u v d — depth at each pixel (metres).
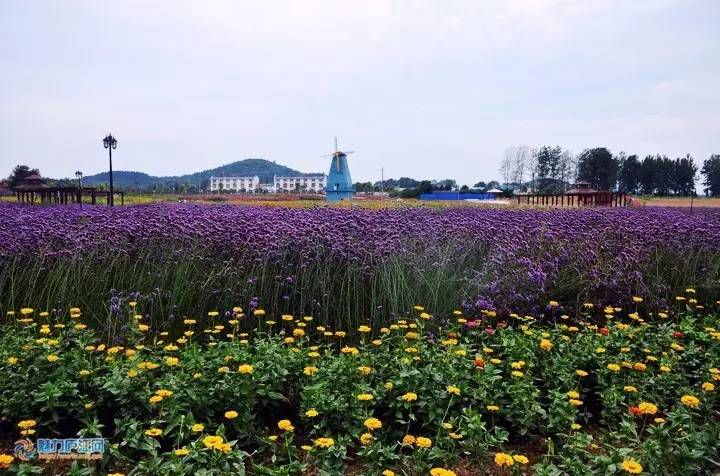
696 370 4.30
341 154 53.16
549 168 81.00
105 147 20.58
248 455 2.95
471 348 4.66
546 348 4.17
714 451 2.97
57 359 3.69
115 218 8.28
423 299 5.79
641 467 2.66
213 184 147.50
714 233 7.72
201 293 5.83
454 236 7.46
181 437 3.06
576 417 3.71
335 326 5.66
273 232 6.52
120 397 3.37
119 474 2.67
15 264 6.11
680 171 86.94
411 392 3.56
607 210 13.76
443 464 3.10
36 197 28.19
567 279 6.31
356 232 6.95
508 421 3.64
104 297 6.03
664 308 6.15
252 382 3.57
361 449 3.14
